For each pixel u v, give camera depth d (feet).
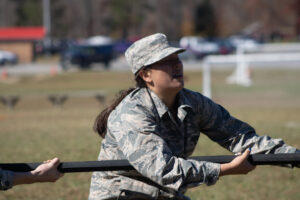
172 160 21.97
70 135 88.17
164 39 23.72
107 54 326.65
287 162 22.67
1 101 155.63
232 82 178.40
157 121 23.84
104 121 24.79
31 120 115.65
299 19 639.35
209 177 21.77
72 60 321.52
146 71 23.85
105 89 208.44
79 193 51.90
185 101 24.79
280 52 182.60
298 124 98.84
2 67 357.82
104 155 24.22
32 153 70.38
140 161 22.08
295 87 161.58
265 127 94.07
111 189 24.54
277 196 50.47
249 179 56.80
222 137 26.21
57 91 206.59
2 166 21.93
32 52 412.36
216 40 424.05
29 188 53.62
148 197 24.21
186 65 324.60
